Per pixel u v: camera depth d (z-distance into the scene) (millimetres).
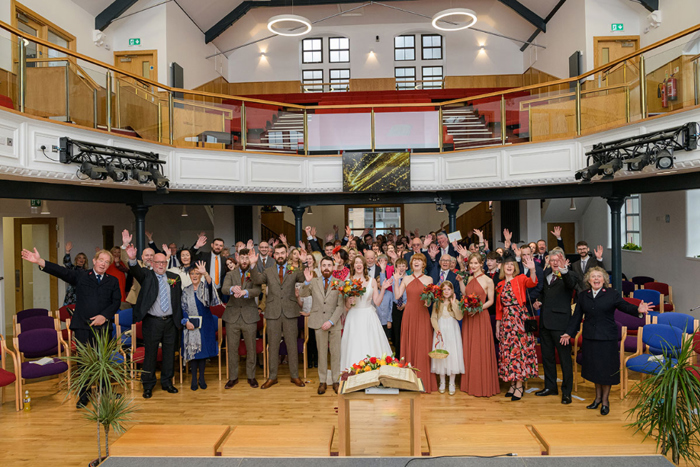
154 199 8266
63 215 9453
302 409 4684
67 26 9547
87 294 4730
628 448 3018
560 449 2996
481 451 3018
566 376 4750
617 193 7801
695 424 2842
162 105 7668
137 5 11320
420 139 8992
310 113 9039
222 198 8906
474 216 15672
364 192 9078
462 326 5227
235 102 8453
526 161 8023
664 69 5977
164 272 5133
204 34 14250
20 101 5402
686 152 5707
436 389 5180
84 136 6242
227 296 6184
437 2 15250
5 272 9891
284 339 5699
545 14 13641
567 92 7555
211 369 6191
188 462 2811
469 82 16391
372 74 16656
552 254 4730
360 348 4809
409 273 5461
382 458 2814
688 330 4996
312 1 14320
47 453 3807
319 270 5746
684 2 9508
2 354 5113
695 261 7730
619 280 7922
